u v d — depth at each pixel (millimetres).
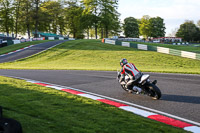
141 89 7230
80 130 4090
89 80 11273
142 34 99562
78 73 14523
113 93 8164
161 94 7523
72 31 79750
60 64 24281
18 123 3449
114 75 13234
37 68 18797
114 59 27328
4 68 19422
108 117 4938
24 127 4145
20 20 65625
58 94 7281
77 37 82250
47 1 70688
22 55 31266
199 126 4812
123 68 7609
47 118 4793
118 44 40594
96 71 15836
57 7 70875
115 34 83562
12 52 34219
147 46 33906
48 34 70312
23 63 25547
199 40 110562
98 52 32438
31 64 24625
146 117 5273
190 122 5047
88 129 4180
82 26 70125
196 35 108188
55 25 78562
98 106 5887
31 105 5742
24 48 37344
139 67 20984
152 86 7074
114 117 4953
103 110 5559
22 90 7797
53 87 9031
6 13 66125
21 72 15414
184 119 5246
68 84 10062
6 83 9297
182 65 23031
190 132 4312
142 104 6641
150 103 6746
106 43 43281
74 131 4039
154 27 104312
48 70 17047
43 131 3998
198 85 9562
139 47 35625
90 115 5051
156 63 24266
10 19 67188
